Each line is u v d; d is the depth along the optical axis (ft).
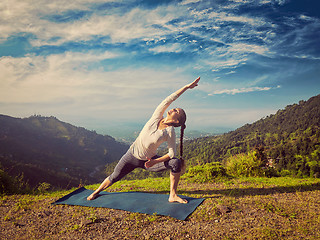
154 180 25.17
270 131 466.29
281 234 9.75
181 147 14.28
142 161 14.48
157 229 10.85
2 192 17.97
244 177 26.68
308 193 16.81
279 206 13.58
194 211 12.87
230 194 16.63
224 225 11.02
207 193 17.34
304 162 169.17
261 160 29.76
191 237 9.93
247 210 13.01
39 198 16.84
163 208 13.28
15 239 10.45
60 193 18.93
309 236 9.57
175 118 13.51
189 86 14.42
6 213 13.70
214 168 24.81
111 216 12.62
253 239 9.37
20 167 219.82
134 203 14.34
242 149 375.04
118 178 15.39
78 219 12.45
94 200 15.39
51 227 11.62
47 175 235.81
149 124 13.79
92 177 463.83
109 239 10.05
